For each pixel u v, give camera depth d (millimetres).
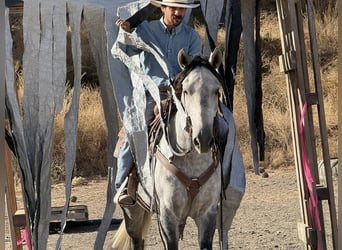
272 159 15180
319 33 20141
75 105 7047
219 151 6270
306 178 7020
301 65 6992
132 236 7312
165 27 6766
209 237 6219
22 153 6703
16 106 6660
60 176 15008
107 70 7410
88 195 13453
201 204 6172
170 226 6176
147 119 6637
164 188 6145
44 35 7027
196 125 5551
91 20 7297
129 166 6727
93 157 15469
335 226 6953
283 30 7273
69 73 18938
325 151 7000
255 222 10711
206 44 7379
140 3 7141
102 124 15969
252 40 7395
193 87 5641
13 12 7664
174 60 6762
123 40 6672
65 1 7125
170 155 6055
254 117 7406
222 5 7395
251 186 13391
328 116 16297
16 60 19031
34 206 6777
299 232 7473
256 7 7387
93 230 10492
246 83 7406
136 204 7020
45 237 6754
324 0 21312
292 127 7402
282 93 17656
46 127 6875
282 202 12023
